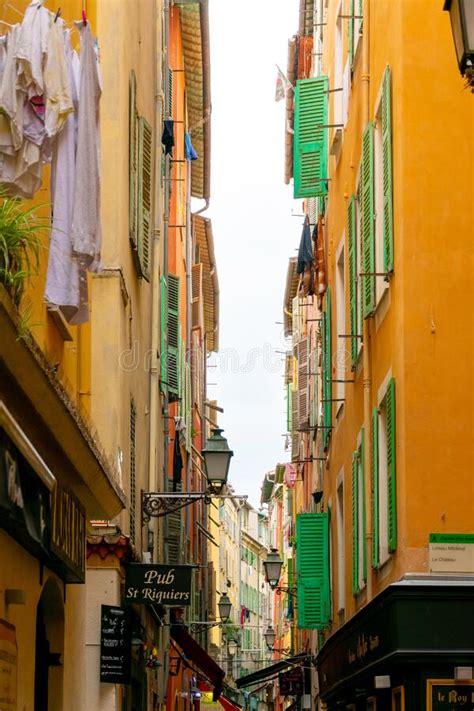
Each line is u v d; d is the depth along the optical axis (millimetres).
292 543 49656
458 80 15758
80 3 16188
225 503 90375
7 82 10086
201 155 51156
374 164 17906
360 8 21000
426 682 14492
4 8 11625
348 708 23531
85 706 17203
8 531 9969
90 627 17422
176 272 40938
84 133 11102
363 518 19688
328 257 28266
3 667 9625
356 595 21109
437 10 15836
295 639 52656
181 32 42906
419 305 15445
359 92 20531
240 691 91375
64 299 11195
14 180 10219
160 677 28797
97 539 17562
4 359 9117
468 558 15000
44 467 9820
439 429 15250
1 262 8844
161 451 30500
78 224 11086
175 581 18359
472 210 15617
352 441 22203
